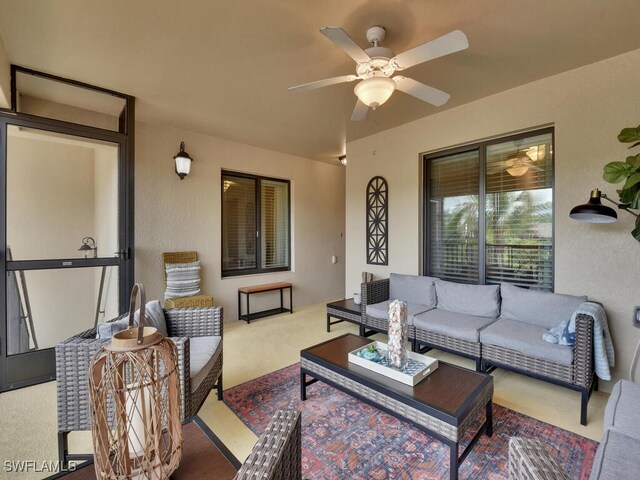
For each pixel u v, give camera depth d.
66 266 2.88
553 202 2.79
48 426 2.06
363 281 4.15
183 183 4.08
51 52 2.35
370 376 1.92
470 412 1.58
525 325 2.70
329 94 3.05
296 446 1.02
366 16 1.95
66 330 2.89
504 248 3.26
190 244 4.15
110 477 0.87
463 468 1.66
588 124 2.58
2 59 2.30
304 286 5.54
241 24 2.04
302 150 5.04
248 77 2.72
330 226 5.98
